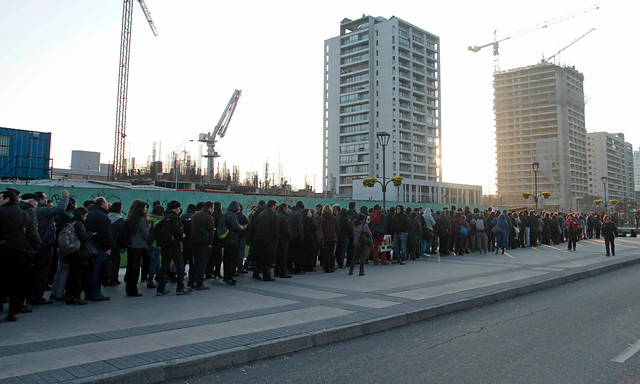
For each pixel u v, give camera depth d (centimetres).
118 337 548
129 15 7331
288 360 510
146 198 1407
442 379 439
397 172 9900
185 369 457
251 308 724
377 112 10281
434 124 11138
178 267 856
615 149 18475
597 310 775
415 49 10769
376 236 1405
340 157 10694
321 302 774
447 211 1831
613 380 433
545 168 11150
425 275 1141
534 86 14438
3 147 2586
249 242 1225
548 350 535
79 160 9400
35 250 673
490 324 679
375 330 636
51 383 396
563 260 1511
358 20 10725
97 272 788
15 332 571
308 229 1204
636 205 10556
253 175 8675
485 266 1341
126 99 7262
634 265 1499
